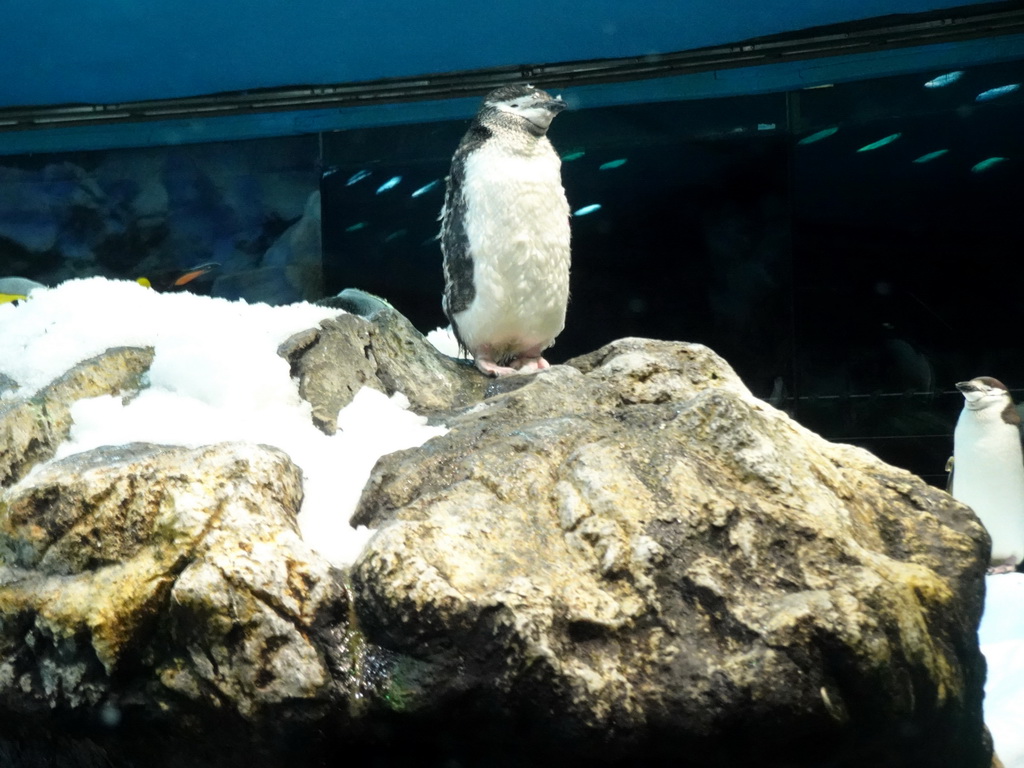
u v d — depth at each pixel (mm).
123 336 4246
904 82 8508
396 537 2990
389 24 7836
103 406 3947
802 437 3684
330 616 2994
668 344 4484
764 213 9141
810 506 3227
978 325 8906
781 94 8742
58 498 3223
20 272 9586
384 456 3590
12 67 8344
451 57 8391
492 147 4602
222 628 2926
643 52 8289
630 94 8805
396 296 9703
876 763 3158
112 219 9555
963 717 3375
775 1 7484
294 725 2924
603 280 9531
